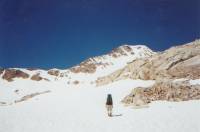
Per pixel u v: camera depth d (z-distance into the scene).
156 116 29.72
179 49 61.25
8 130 26.56
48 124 28.66
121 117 31.50
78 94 54.94
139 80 57.81
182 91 40.53
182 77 51.97
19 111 37.34
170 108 33.88
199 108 31.75
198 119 26.52
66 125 28.06
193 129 23.52
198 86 41.66
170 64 56.91
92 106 41.84
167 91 41.47
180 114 29.53
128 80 59.44
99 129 25.97
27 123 29.27
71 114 34.78
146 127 25.31
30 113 35.66
